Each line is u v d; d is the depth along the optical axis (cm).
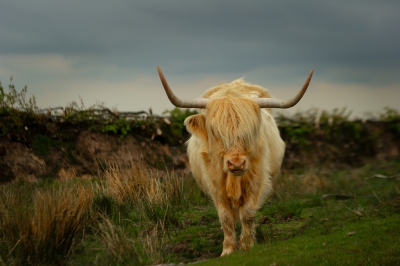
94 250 735
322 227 830
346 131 1995
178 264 681
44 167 1305
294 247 680
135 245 754
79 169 1362
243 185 771
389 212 898
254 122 726
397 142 2041
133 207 977
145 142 1550
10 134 1309
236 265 615
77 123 1464
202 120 770
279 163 950
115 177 1048
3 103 1333
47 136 1391
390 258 576
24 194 930
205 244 827
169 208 972
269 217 1005
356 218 878
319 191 1290
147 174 1111
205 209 1052
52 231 713
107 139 1490
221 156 727
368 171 1633
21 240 686
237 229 945
